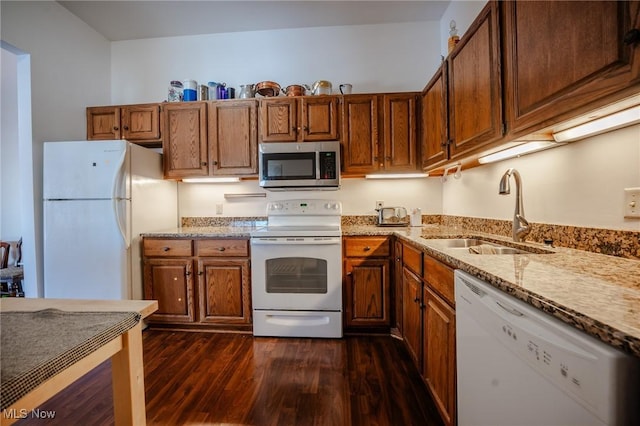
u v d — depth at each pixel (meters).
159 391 1.54
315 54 2.77
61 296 2.15
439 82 1.95
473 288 0.91
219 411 1.39
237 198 2.83
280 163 2.35
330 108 2.42
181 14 2.56
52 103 2.39
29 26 2.22
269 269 2.20
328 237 2.15
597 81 0.75
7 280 2.60
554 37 0.90
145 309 0.76
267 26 2.75
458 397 1.02
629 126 1.00
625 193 1.01
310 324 2.16
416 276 1.64
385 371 1.71
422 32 2.69
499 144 1.25
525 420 0.63
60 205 2.14
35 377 0.47
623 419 0.44
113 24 2.70
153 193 2.46
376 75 2.73
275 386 1.57
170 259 2.30
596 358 0.47
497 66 1.22
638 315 0.52
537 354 0.60
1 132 3.25
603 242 1.10
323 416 1.35
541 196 1.42
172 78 2.90
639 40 0.64
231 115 2.48
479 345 0.86
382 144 2.40
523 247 1.35
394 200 2.73
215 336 2.22
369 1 2.41
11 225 3.28
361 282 2.20
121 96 2.94
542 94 0.96
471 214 2.16
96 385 1.61
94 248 2.13
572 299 0.61
